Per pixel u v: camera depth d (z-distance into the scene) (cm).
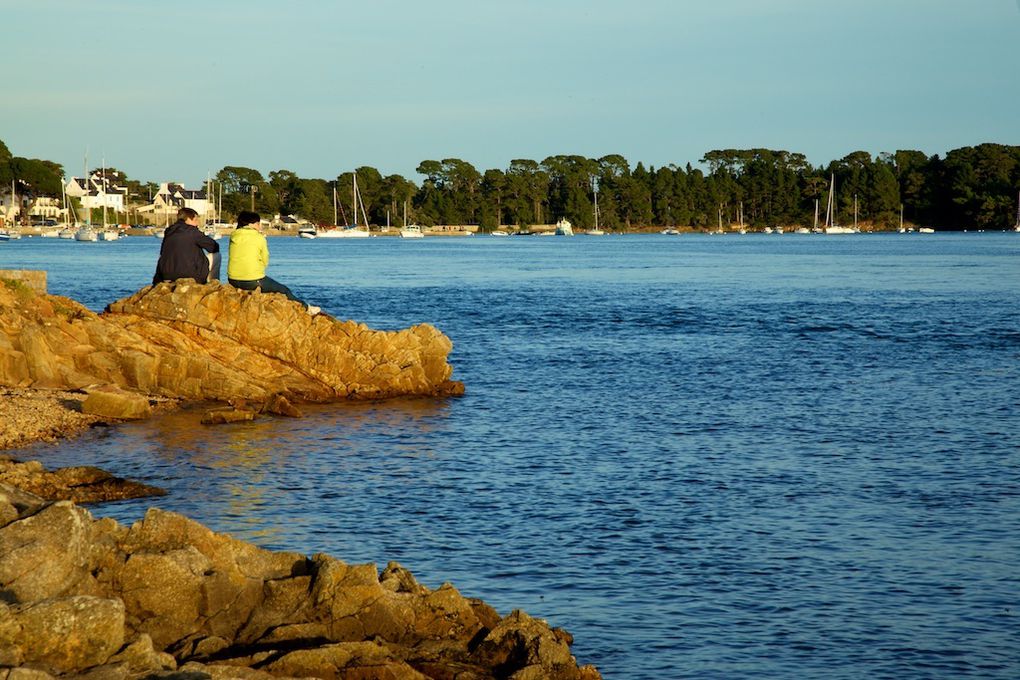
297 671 1992
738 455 4119
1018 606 2586
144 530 2267
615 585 2703
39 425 4359
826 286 14788
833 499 3481
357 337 5634
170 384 5175
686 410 5103
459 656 2175
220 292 5509
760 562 2873
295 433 4488
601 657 2309
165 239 5700
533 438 4441
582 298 12506
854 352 7388
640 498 3488
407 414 4991
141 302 5497
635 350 7488
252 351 5441
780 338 8262
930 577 2772
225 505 3341
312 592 2234
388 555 2898
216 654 2062
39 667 1797
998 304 11606
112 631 1892
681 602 2600
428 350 5684
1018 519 3259
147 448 4116
